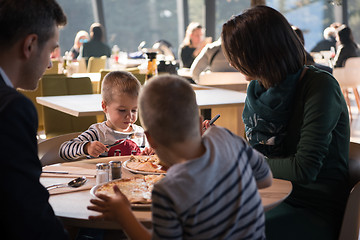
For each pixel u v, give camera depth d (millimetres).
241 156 1115
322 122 1623
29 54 1196
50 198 1429
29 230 1084
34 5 1176
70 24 11453
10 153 1053
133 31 11914
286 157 1793
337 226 1720
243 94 3305
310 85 1697
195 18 11578
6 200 1051
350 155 1889
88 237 1731
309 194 1742
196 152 1103
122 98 2189
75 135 2295
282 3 8539
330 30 6738
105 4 11633
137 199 1338
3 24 1149
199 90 3564
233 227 1050
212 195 1026
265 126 1803
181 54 7254
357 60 6199
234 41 1727
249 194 1086
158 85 1098
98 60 6906
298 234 1643
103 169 1588
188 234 1028
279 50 1701
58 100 3076
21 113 1078
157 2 11812
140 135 2080
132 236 1101
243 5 11055
